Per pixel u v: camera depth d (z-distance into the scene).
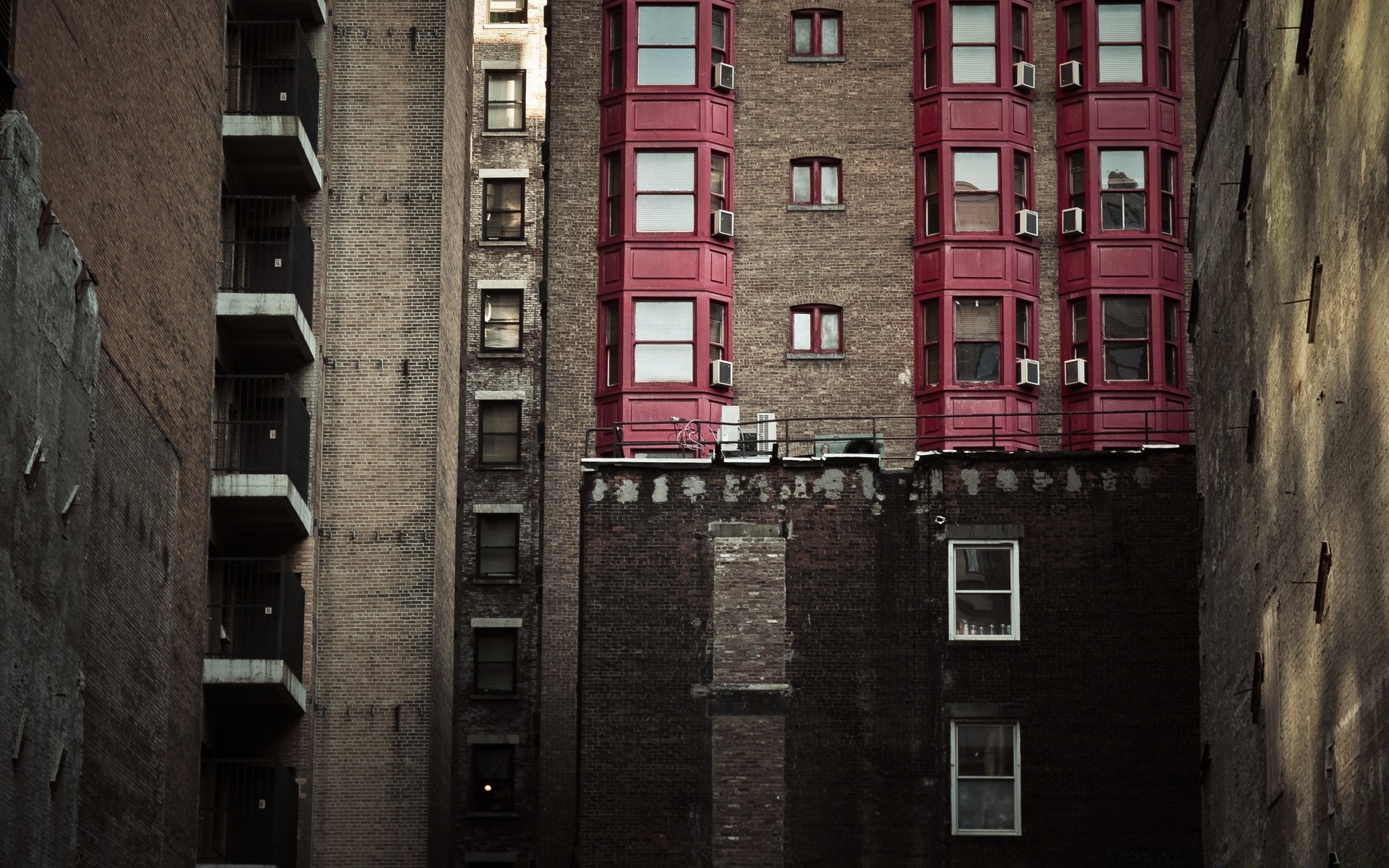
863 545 44.38
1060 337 57.00
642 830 42.97
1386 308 27.48
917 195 57.50
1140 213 57.50
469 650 70.06
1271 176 35.12
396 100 49.53
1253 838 36.34
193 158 37.56
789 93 58.16
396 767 46.19
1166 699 43.22
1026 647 43.66
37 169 27.70
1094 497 44.28
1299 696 32.66
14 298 26.80
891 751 43.28
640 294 56.44
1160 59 58.59
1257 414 36.25
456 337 54.06
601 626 44.06
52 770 28.86
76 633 29.98
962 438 50.59
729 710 43.56
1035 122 58.28
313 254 47.44
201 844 42.59
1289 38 33.78
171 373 35.84
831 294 56.78
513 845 68.44
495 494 71.44
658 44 58.19
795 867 42.78
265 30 47.12
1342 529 29.88
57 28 29.52
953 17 58.34
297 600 44.59
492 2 77.38
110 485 31.94
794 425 55.78
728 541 44.47
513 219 74.31
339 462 47.66
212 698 43.66
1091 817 42.75
